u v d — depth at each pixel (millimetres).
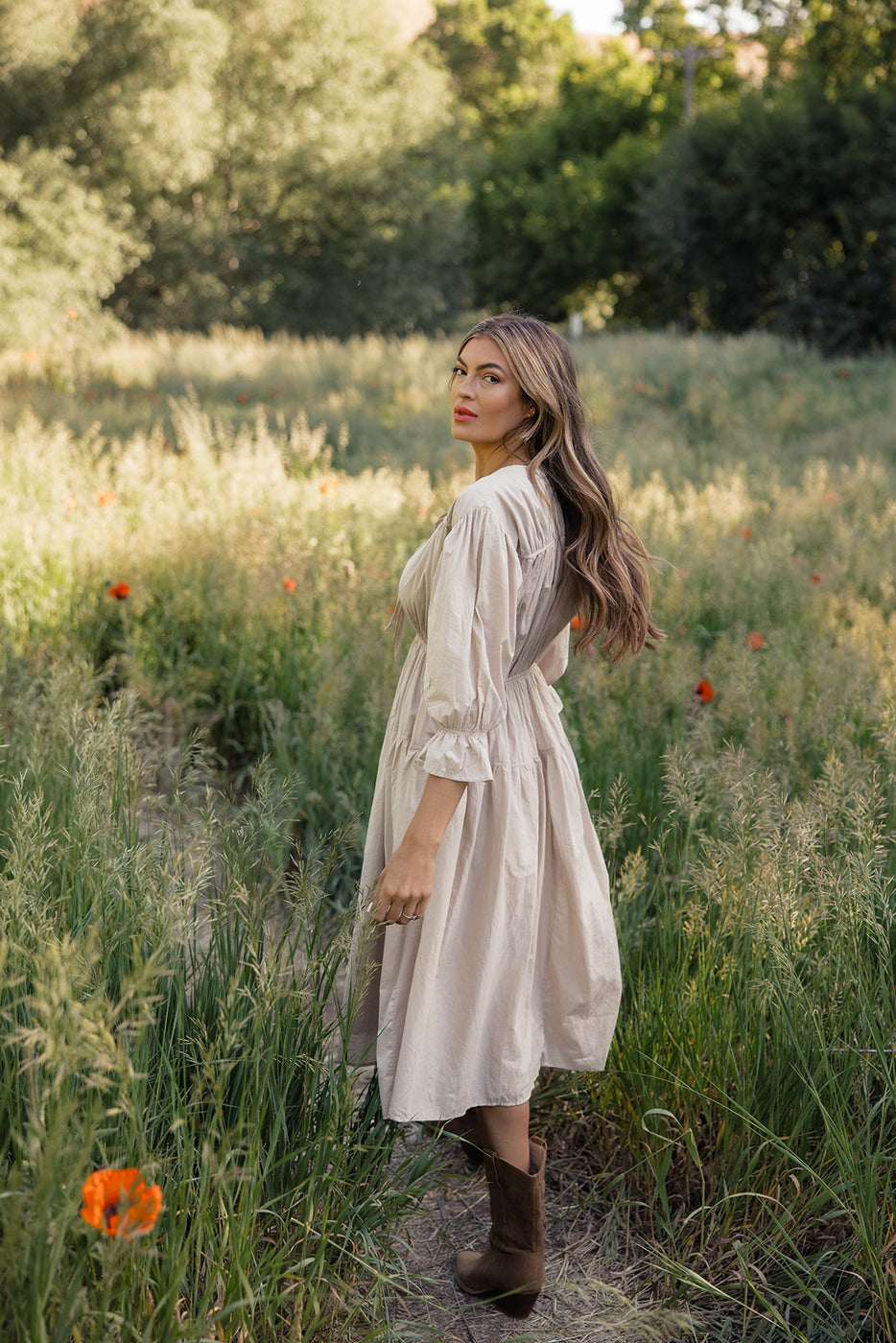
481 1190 2359
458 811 1884
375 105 25922
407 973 1950
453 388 1957
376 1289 1874
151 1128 1714
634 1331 1997
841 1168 1961
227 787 3857
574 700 3861
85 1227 1354
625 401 13164
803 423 12234
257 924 2016
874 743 3277
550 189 32500
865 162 22391
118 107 20078
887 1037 2127
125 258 22141
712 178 24516
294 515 6156
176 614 4863
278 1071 1940
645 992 2412
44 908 1784
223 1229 1599
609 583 1977
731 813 2684
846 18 27156
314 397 13281
